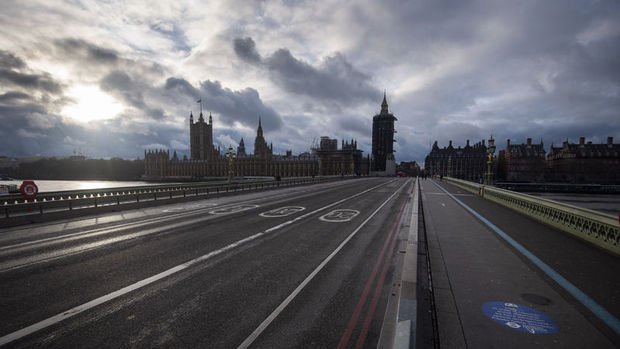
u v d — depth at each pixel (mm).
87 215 14336
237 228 11008
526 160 121812
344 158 140500
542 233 9234
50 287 5535
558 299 4578
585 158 107750
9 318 4406
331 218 13352
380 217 13695
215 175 167000
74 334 3988
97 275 6156
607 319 3975
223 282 5777
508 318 4016
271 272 6332
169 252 7836
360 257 7434
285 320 4324
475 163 152125
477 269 5941
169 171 180000
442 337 3600
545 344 3434
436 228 10094
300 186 41844
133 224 11844
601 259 6570
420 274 5676
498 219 11953
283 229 10859
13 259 7242
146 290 5398
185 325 4195
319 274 6211
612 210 31344
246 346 3682
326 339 3832
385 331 3465
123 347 3686
